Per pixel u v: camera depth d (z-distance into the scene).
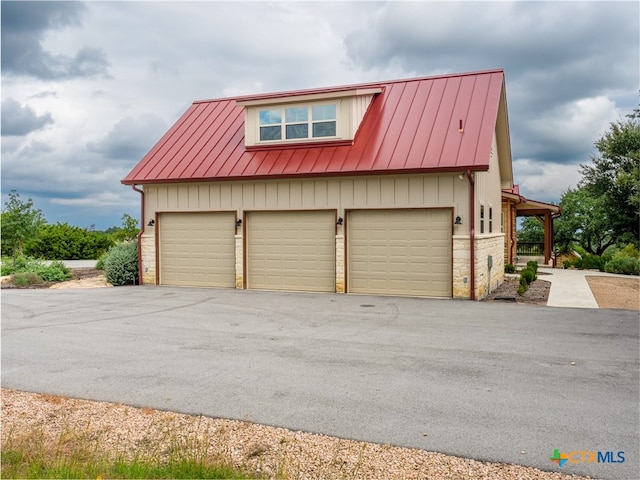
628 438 4.57
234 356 7.65
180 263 17.09
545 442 4.49
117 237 31.09
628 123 30.77
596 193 31.55
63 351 8.04
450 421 4.99
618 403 5.49
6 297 14.65
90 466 3.90
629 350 7.89
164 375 6.66
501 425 4.88
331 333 9.30
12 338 9.05
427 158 13.81
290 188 15.42
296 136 16.25
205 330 9.66
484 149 13.47
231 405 5.48
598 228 34.34
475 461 4.13
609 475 3.90
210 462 4.01
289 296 14.36
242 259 16.03
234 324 10.25
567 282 17.94
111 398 5.74
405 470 3.97
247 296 14.41
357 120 15.86
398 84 17.67
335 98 15.70
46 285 17.83
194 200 16.67
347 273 14.85
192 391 5.97
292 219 15.55
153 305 12.87
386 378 6.46
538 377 6.48
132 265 17.77
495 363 7.17
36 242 29.56
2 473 3.85
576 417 5.08
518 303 12.93
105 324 10.35
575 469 3.99
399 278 14.37
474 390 5.96
